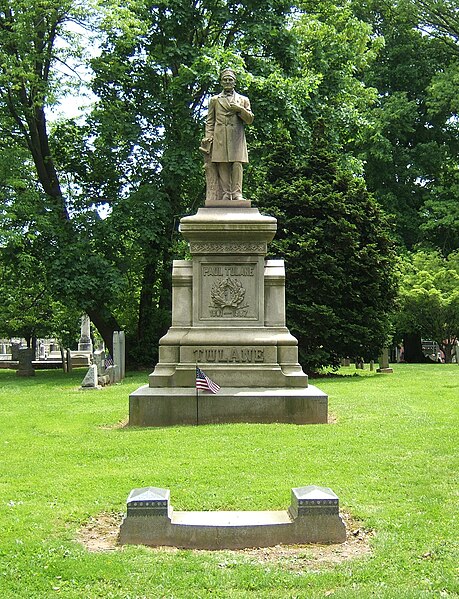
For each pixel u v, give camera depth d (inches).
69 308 1085.8
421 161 1605.6
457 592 212.1
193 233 537.0
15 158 1010.1
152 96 1089.4
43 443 430.6
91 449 406.3
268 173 954.7
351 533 264.5
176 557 240.4
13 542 257.6
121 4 1024.2
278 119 1029.2
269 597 208.8
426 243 1563.7
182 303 544.4
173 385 520.4
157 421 491.5
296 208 898.1
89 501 306.2
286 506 292.0
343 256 883.4
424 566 232.2
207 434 438.6
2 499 312.3
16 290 1168.8
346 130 1178.0
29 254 1051.9
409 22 1636.3
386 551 244.2
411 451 388.8
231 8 1090.1
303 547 249.6
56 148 1190.9
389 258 926.4
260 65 1044.5
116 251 1102.4
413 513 285.0
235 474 341.1
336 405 564.7
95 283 1012.5
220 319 538.9
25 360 1078.4
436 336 1293.1
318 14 1251.8
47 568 232.8
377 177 1578.5
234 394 493.7
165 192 1103.0
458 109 1512.1
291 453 384.2
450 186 1619.1
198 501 298.0
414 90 1657.2
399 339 1482.5
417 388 687.7
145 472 348.8
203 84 1001.5
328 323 870.4
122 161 1104.8
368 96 1251.2
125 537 253.1
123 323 1234.0
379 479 333.7
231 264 542.3
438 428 454.3
